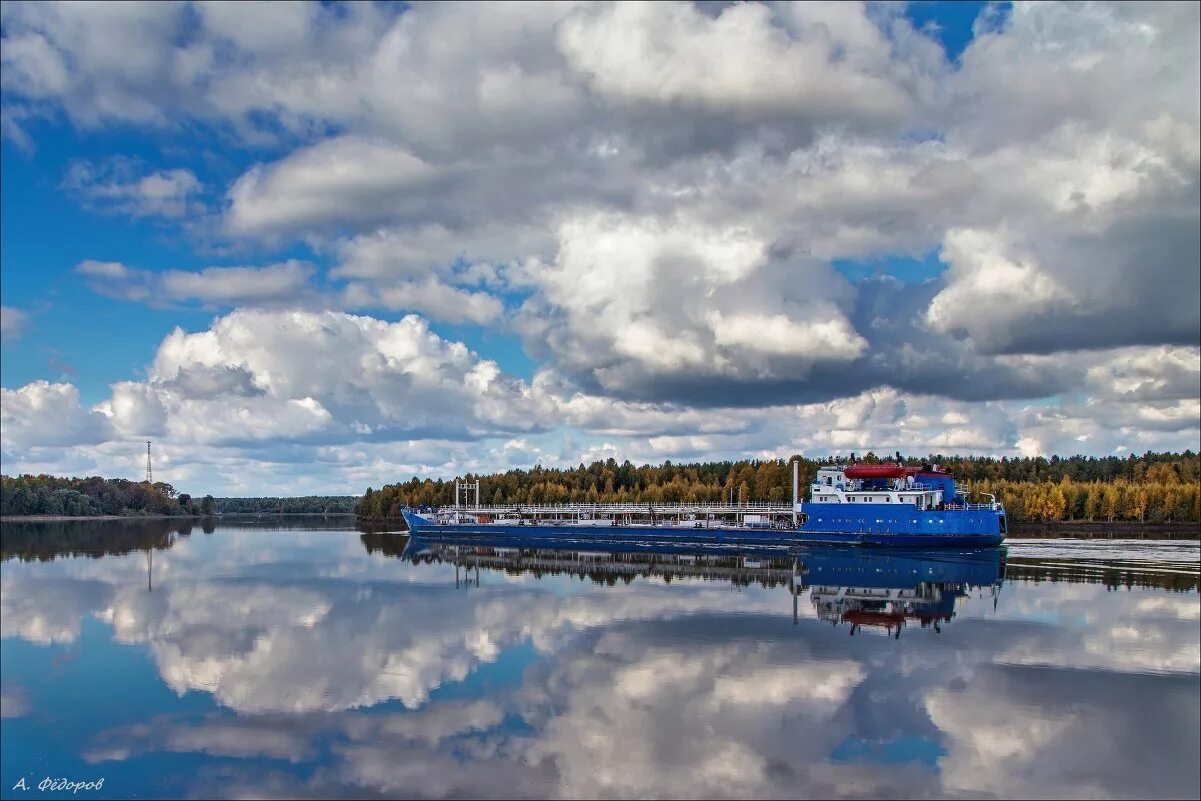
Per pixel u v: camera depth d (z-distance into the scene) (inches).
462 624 3159.5
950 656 2623.0
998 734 1952.5
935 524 5999.0
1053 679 2372.0
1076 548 6333.7
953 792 1664.6
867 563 5231.3
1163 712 2089.1
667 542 6904.5
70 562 5644.7
